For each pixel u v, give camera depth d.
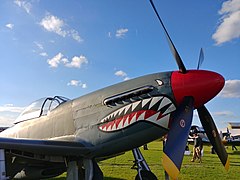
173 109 4.01
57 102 5.22
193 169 8.90
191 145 25.22
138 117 4.08
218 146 4.65
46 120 5.06
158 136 4.09
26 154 4.36
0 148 3.63
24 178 5.16
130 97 4.22
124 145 4.16
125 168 8.92
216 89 3.99
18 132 5.54
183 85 4.04
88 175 4.24
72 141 4.29
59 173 5.30
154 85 4.15
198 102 4.05
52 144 3.98
